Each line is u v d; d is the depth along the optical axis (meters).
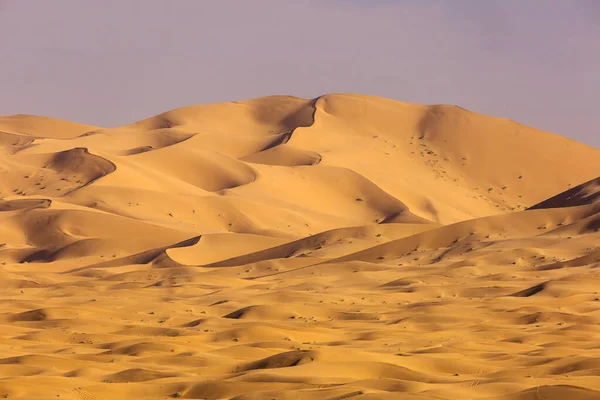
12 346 146.75
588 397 81.56
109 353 135.75
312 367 104.38
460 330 172.00
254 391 89.50
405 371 104.94
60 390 92.25
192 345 141.50
